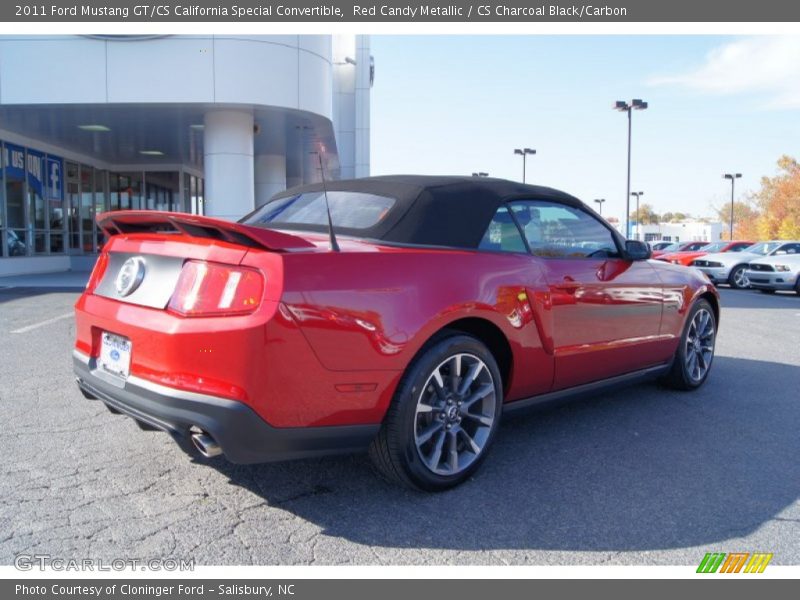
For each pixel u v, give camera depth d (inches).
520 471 136.7
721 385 215.3
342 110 1019.9
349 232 130.2
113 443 147.4
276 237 106.1
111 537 105.7
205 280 107.0
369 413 111.9
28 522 109.9
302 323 103.2
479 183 144.3
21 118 548.1
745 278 716.7
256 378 100.7
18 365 221.8
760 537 110.3
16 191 650.8
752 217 2881.4
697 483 132.1
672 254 895.7
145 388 108.2
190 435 106.0
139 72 482.3
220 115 525.3
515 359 136.0
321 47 538.9
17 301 398.0
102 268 132.8
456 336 123.3
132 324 112.7
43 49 478.3
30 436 151.1
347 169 1032.8
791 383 218.8
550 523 113.8
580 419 174.4
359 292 109.7
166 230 123.3
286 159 894.4
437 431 122.5
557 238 154.0
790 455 149.2
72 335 279.4
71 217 777.6
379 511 117.0
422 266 120.0
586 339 153.4
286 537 107.2
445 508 118.8
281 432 104.3
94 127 596.1
